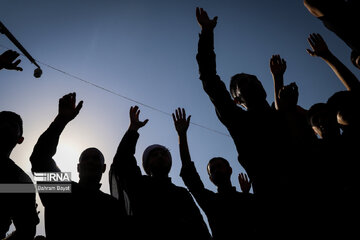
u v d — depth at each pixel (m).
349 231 1.34
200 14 2.14
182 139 2.83
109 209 2.34
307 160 1.57
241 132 1.77
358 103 1.80
